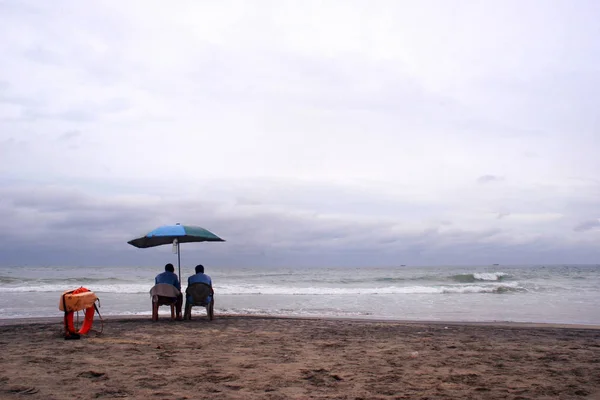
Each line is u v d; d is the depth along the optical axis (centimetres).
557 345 792
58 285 2873
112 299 2017
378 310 1691
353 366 591
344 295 2427
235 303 1936
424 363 615
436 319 1417
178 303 1145
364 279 3941
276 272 6234
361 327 1053
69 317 797
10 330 942
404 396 450
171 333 880
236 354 665
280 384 493
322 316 1461
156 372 542
